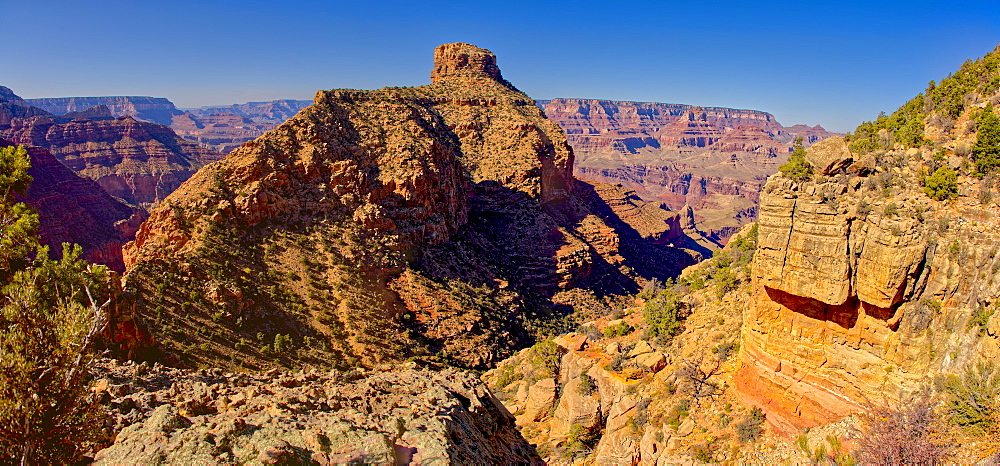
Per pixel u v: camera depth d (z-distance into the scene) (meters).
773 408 30.92
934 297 25.08
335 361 65.25
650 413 35.59
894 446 23.45
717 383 35.53
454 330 78.88
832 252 26.38
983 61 31.44
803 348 29.34
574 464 36.09
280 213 81.38
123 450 17.23
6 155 37.69
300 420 20.02
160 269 64.75
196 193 76.62
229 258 71.44
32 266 34.62
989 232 24.14
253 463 16.23
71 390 18.61
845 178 28.05
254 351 61.69
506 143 146.88
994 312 22.69
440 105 159.62
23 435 17.17
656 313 46.75
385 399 25.11
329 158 90.00
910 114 32.16
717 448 30.72
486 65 194.12
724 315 41.66
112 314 36.59
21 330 18.33
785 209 28.27
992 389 22.33
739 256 49.94
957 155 27.50
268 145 85.00
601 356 43.59
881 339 26.58
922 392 24.73
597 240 143.38
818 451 26.53
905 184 27.28
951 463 22.44
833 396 28.39
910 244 24.48
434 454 18.69
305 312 70.69
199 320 61.47
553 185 154.38
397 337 73.00
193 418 20.25
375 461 17.12
